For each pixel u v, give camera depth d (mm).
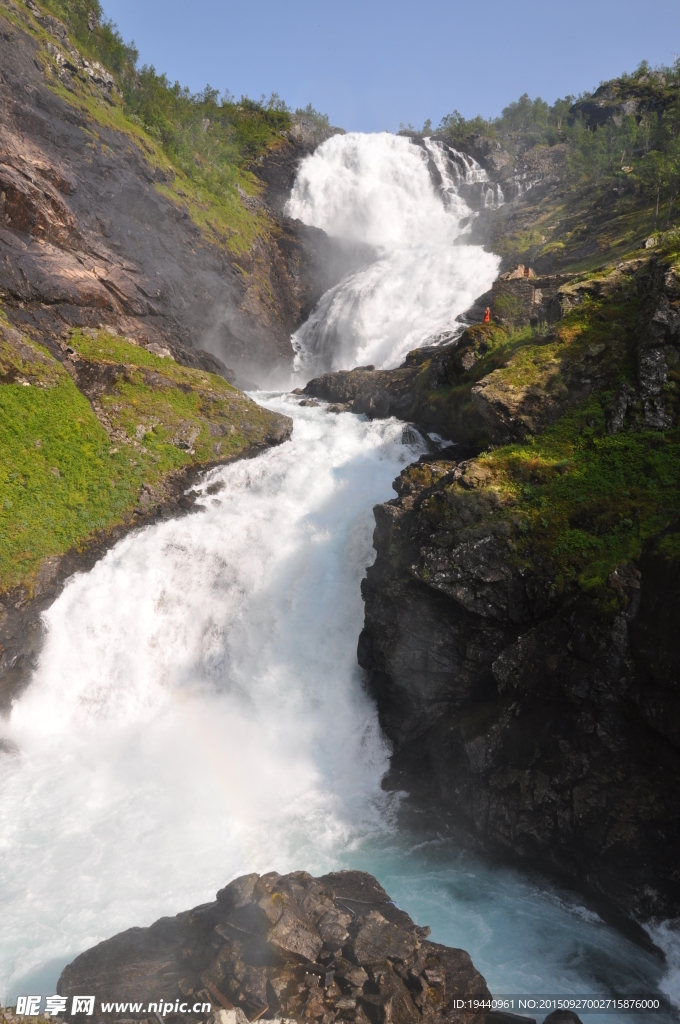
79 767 19844
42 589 22875
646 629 14047
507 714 16031
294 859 16031
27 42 43375
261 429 30625
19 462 24797
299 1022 9875
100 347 31109
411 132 89812
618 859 13609
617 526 16156
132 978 11125
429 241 70438
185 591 23828
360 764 19422
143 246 42656
